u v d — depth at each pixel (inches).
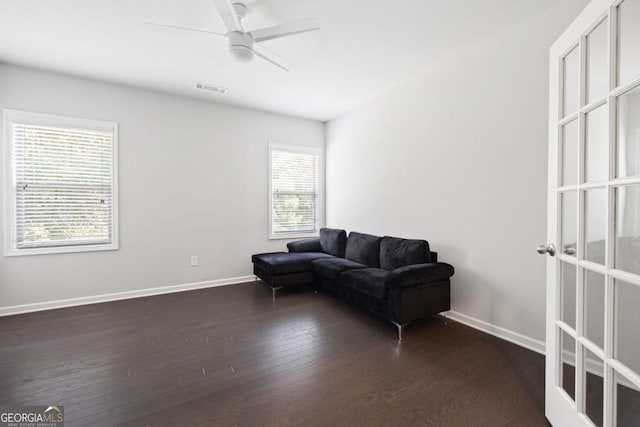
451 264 115.3
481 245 104.5
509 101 95.7
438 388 70.3
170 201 150.3
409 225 135.2
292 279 146.2
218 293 149.1
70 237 128.7
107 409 63.0
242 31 84.2
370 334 100.7
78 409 62.9
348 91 146.9
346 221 180.1
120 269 138.7
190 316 117.3
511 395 67.7
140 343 93.8
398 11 86.2
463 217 110.8
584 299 51.4
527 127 91.0
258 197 176.2
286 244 183.8
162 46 105.0
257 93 149.6
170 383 72.4
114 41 101.7
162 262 148.6
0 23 91.2
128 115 139.6
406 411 62.4
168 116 149.3
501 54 97.9
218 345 92.7
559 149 58.2
